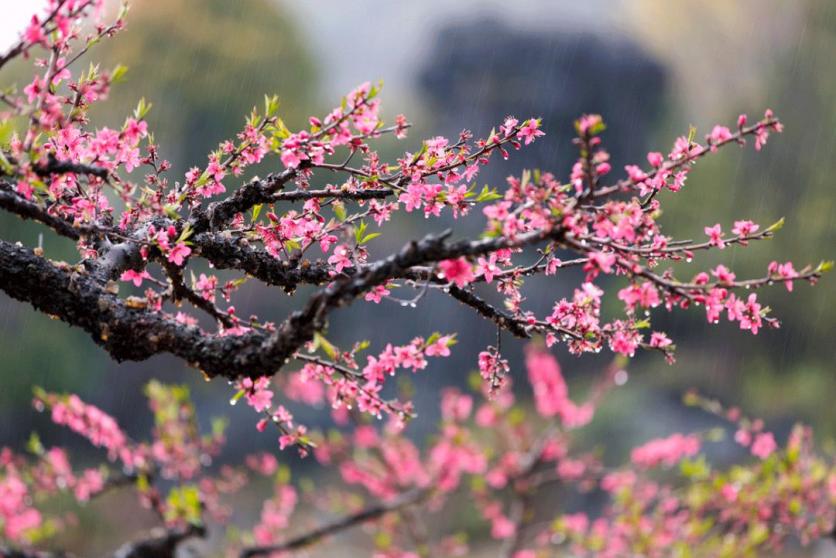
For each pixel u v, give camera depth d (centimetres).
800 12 3503
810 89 3312
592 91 3566
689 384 2820
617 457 2469
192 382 2666
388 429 1066
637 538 834
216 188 377
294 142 342
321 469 2444
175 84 3084
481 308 354
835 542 739
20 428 2312
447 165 357
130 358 331
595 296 350
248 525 2134
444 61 3803
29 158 294
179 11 3158
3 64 289
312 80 3653
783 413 2695
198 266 2033
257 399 342
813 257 2883
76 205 370
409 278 353
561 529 879
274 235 378
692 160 311
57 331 2450
